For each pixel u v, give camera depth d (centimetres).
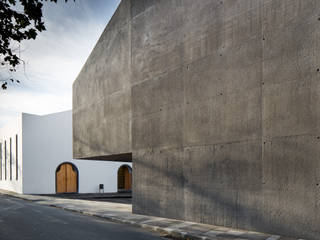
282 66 581
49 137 2250
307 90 540
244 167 635
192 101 766
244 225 627
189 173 760
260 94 614
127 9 1025
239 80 657
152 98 895
